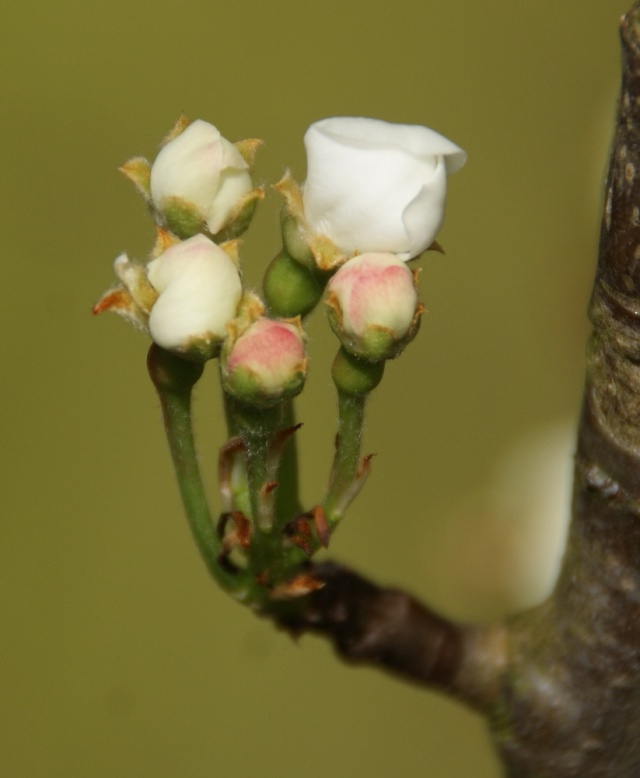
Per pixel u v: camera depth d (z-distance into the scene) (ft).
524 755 0.90
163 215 0.84
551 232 1.76
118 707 1.79
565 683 0.89
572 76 1.82
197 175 0.83
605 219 0.80
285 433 0.83
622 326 0.81
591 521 0.86
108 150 1.83
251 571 0.85
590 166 1.71
